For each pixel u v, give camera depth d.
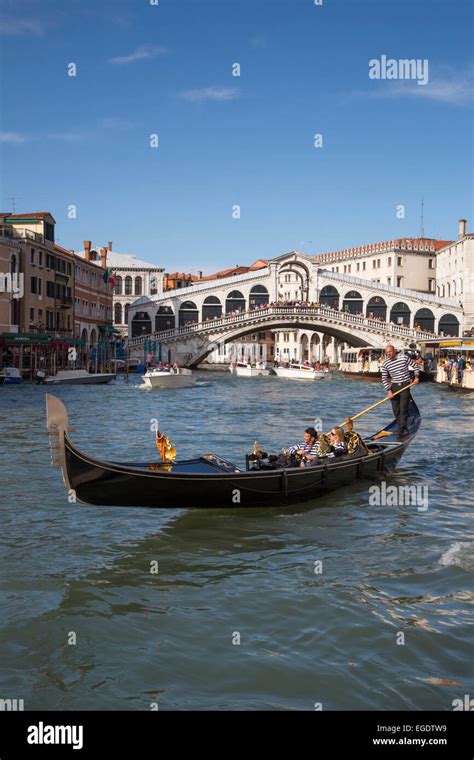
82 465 8.38
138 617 6.54
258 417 24.23
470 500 10.94
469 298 69.69
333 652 5.82
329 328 67.38
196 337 66.25
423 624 6.30
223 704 5.14
